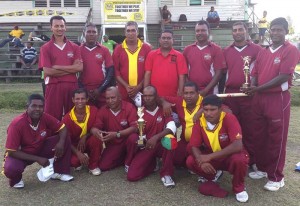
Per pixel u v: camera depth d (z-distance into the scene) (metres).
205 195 4.16
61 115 5.05
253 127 4.52
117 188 4.36
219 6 18.88
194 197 4.11
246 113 4.88
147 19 18.81
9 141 4.17
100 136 4.66
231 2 18.81
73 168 5.04
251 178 4.68
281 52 4.14
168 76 5.05
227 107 4.53
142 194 4.18
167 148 4.39
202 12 18.89
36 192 4.25
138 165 4.59
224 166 4.14
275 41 4.20
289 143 6.38
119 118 4.86
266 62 4.30
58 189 4.33
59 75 4.92
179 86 5.03
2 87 12.59
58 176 4.60
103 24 16.86
